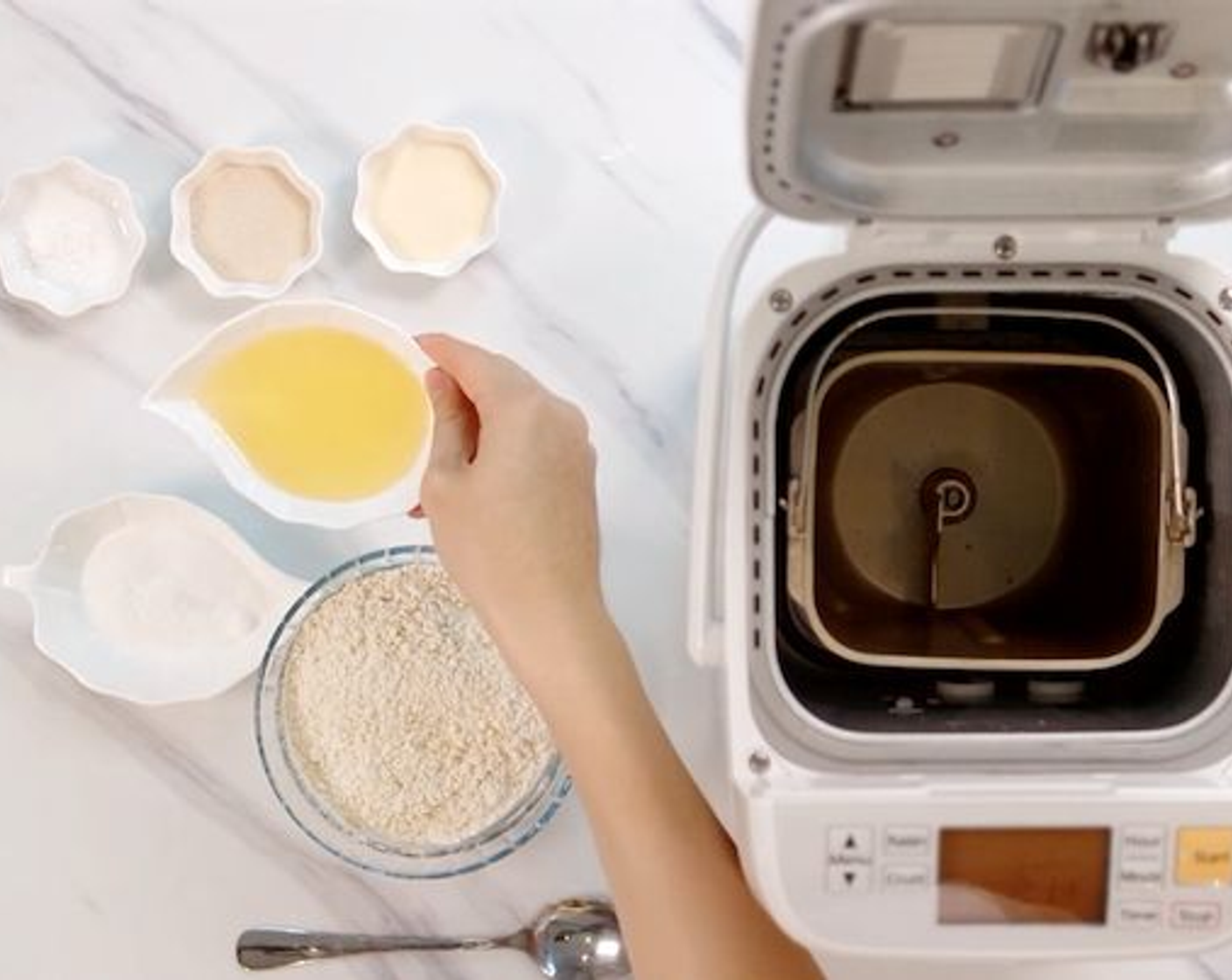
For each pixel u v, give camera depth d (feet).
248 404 2.74
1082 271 2.10
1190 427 2.22
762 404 2.11
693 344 2.77
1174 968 2.69
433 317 2.79
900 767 2.07
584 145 2.78
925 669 2.26
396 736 2.68
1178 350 2.20
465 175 2.76
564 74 2.79
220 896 2.77
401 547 2.75
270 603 2.76
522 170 2.78
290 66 2.80
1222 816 1.99
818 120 1.86
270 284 2.76
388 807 2.67
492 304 2.78
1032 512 2.45
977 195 1.97
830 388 2.35
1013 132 1.90
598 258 2.78
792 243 2.77
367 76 2.80
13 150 2.81
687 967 2.31
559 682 2.46
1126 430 2.28
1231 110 1.86
